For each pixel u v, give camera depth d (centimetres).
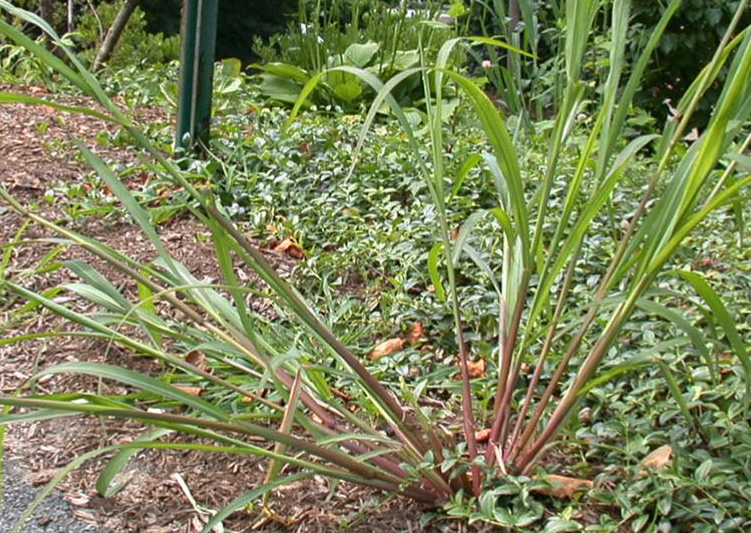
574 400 216
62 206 375
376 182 398
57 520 218
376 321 306
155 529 216
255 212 373
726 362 240
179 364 212
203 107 417
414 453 221
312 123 477
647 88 622
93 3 821
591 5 200
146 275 328
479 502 211
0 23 177
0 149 419
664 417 237
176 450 247
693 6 599
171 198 381
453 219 357
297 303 214
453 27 652
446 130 491
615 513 219
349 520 218
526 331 217
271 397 262
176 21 996
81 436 251
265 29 1043
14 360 283
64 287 231
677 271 193
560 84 524
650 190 214
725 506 210
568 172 412
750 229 360
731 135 192
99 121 475
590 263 325
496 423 224
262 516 220
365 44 626
